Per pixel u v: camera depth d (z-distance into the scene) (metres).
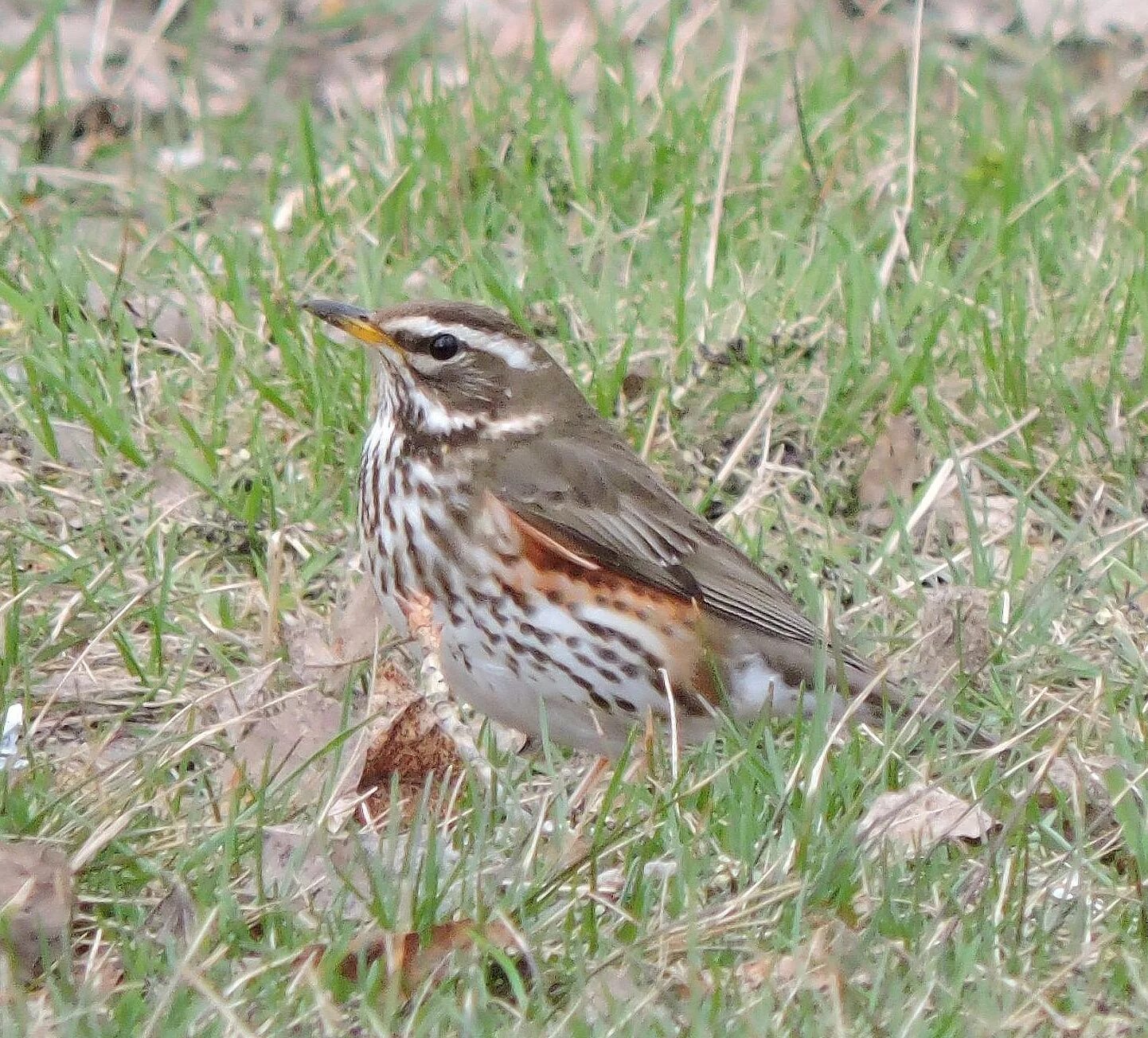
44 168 16.56
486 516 10.27
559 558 10.27
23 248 15.18
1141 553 12.69
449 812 9.44
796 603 11.39
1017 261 15.78
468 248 15.16
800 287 14.98
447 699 9.67
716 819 9.46
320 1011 7.60
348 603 11.41
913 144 16.16
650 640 10.52
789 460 13.56
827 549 12.63
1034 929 8.66
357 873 8.86
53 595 11.70
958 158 17.73
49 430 12.79
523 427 10.61
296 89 19.31
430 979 7.92
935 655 11.52
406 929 8.27
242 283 14.58
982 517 13.14
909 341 14.41
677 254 15.77
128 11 20.72
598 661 10.41
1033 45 21.02
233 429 13.34
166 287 14.91
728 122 15.61
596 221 15.88
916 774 10.05
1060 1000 8.16
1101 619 11.96
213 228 16.02
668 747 10.71
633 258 15.73
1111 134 18.55
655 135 16.84
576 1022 7.57
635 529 10.52
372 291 14.66
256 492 12.32
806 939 8.36
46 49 19.58
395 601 10.55
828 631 11.16
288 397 13.57
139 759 9.56
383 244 15.41
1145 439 13.78
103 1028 7.55
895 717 10.61
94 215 16.39
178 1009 7.68
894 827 9.45
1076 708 10.87
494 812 9.60
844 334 14.63
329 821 9.30
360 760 9.82
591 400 13.73
